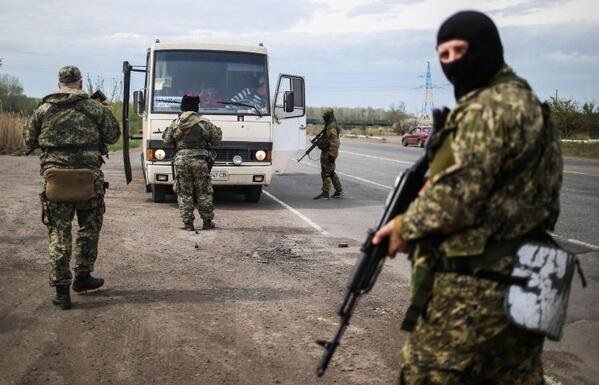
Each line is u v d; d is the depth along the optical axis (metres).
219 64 12.46
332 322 5.63
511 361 2.52
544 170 2.46
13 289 6.39
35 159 21.56
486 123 2.38
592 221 11.38
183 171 9.77
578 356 5.00
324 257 8.20
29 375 4.39
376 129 78.50
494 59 2.53
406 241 2.54
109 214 11.17
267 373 4.52
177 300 6.16
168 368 4.56
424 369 2.53
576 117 47.44
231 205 13.08
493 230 2.44
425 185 2.54
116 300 6.11
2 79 35.69
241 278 7.05
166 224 10.32
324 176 14.52
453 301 2.48
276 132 13.10
